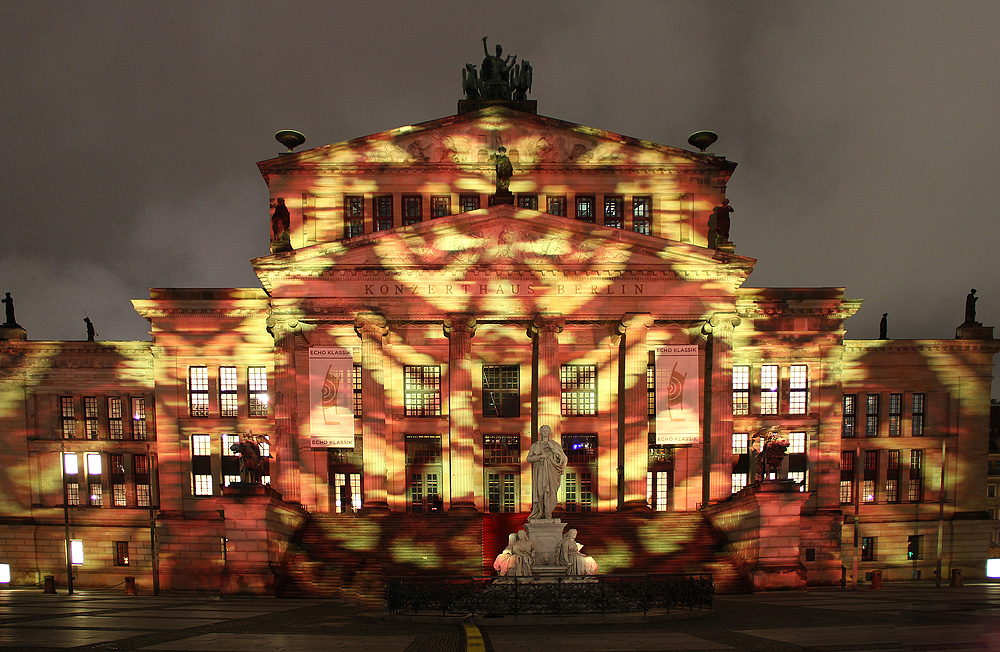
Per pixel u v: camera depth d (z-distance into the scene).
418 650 19.84
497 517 50.03
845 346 58.03
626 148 56.97
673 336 54.66
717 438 51.38
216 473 54.88
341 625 26.44
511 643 21.02
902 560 57.75
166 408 54.91
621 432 53.00
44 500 57.56
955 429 58.81
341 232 56.22
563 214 56.78
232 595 41.91
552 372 50.88
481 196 56.62
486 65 59.19
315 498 53.06
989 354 58.88
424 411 54.66
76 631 24.58
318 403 49.50
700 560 44.84
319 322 51.12
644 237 50.81
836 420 55.69
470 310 51.06
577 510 54.44
